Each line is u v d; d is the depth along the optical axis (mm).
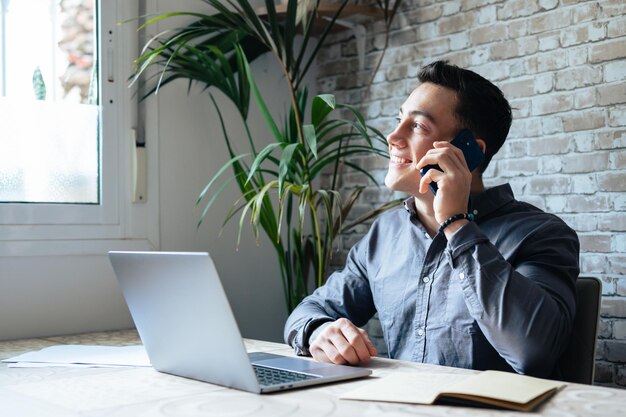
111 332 2529
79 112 2561
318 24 3070
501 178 2668
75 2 2559
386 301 1878
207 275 1141
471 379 1191
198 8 2920
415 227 1879
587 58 2434
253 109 3104
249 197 2721
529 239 1672
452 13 2820
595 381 2389
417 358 1752
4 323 2340
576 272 1638
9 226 2367
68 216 2510
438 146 1585
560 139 2498
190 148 2867
